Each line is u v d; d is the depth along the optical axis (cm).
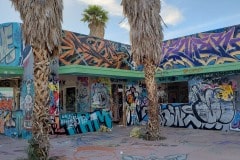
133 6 1288
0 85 1748
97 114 1723
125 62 1966
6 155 1055
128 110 1995
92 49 1766
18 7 950
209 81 1731
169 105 1905
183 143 1240
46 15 923
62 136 1499
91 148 1160
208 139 1344
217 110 1691
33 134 925
